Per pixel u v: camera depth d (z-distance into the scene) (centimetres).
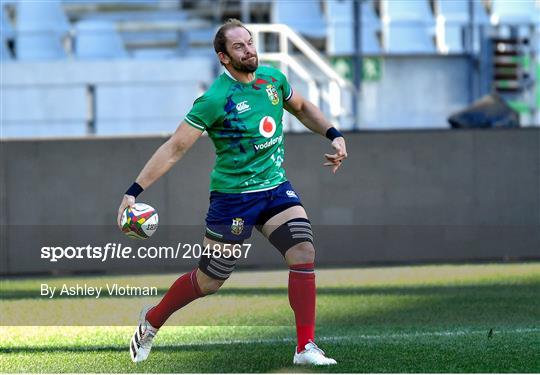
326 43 5931
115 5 6675
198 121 1711
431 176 3678
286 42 4369
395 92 5416
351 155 3675
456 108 5447
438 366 1738
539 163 3681
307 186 3666
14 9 6141
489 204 3681
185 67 5244
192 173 3653
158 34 6500
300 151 3666
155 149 3647
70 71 5216
